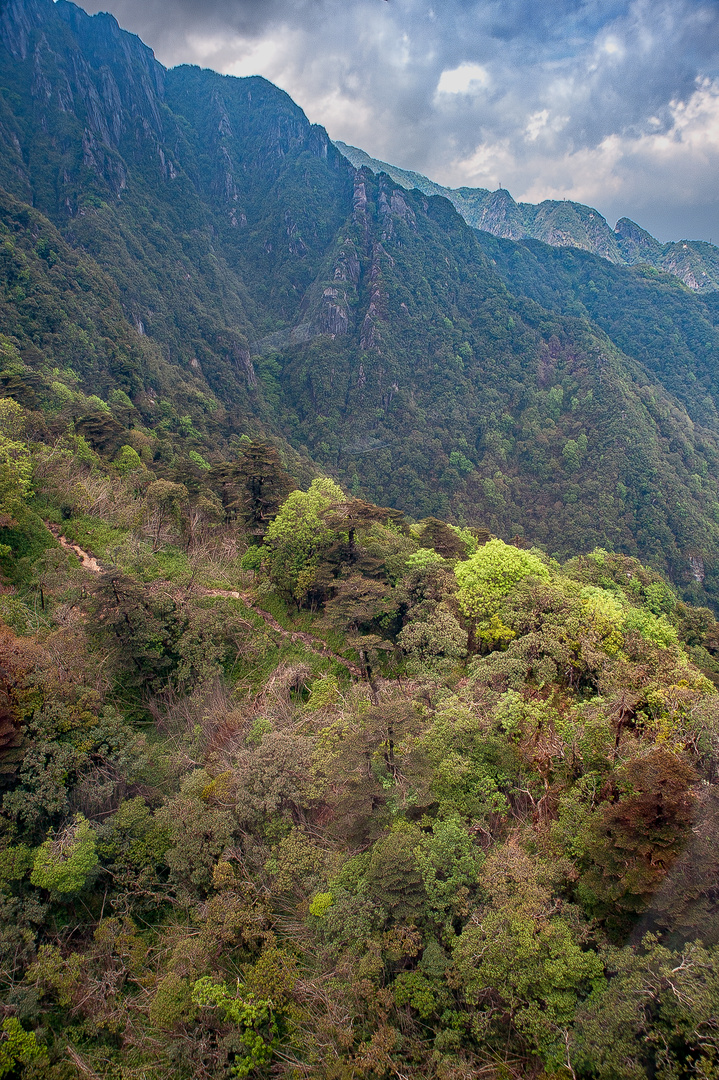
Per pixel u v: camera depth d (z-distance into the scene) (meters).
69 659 22.73
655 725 17.83
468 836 16.09
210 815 18.84
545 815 16.81
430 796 17.33
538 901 13.57
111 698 25.22
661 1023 11.16
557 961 12.48
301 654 29.48
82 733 19.88
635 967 11.81
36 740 18.92
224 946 16.66
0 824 17.36
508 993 12.80
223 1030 15.08
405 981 14.23
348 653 29.42
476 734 18.94
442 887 15.02
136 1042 15.06
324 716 22.91
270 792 18.66
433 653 25.73
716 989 10.52
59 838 17.69
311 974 15.60
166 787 21.62
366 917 15.11
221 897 17.12
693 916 11.91
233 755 21.59
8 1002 14.95
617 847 13.08
